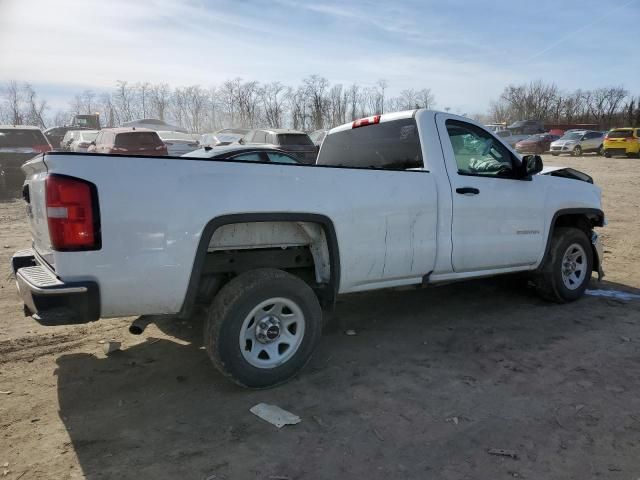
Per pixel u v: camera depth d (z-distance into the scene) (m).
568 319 5.00
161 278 3.10
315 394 3.50
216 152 9.62
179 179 3.12
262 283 3.40
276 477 2.62
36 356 4.11
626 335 4.57
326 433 3.02
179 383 3.67
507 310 5.28
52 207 2.84
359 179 3.85
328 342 4.45
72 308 2.91
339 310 5.29
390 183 4.02
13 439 2.96
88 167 2.89
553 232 5.36
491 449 2.84
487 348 4.28
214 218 3.20
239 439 2.96
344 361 4.05
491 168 4.89
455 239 4.45
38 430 3.05
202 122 55.59
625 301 5.59
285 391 3.55
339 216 3.71
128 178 2.98
